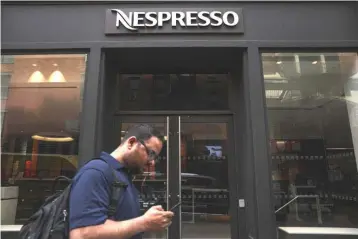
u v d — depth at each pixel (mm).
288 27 4219
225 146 4461
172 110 4598
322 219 3984
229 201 4301
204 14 4230
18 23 4223
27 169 4191
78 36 4184
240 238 4156
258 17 4250
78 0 4254
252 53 4125
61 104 4254
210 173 4391
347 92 4328
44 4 4270
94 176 1714
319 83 4285
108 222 1649
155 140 2004
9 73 4324
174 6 4285
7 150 4250
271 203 3797
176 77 4770
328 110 4281
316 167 4109
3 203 4148
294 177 4059
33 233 1714
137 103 4648
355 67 4309
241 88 4480
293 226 3918
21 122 4289
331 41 4160
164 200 4309
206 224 4246
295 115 4203
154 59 4488
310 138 4191
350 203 4105
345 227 3988
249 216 4004
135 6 4289
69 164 4121
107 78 4449
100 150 3965
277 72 4223
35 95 4305
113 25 4195
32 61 4281
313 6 4277
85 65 4188
